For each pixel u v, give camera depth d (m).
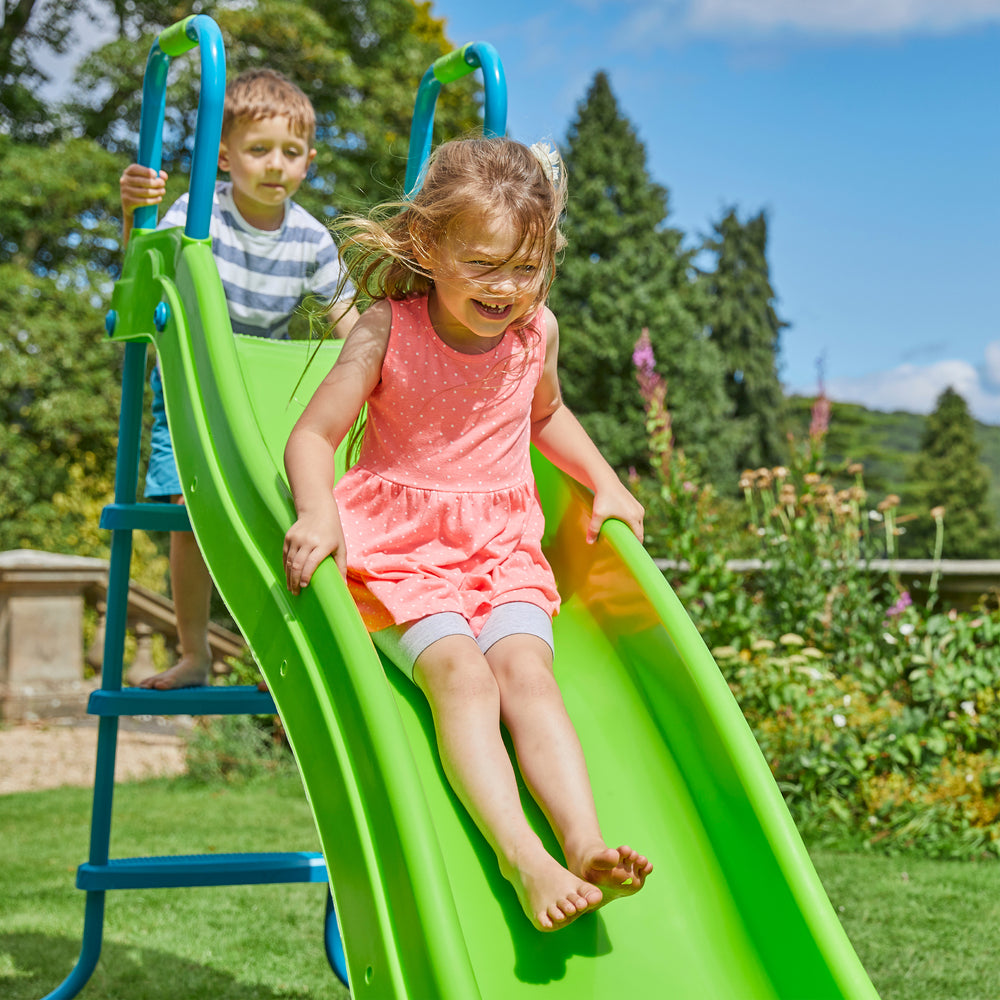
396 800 1.39
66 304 12.33
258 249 3.02
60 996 2.56
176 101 13.62
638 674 1.88
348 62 14.56
